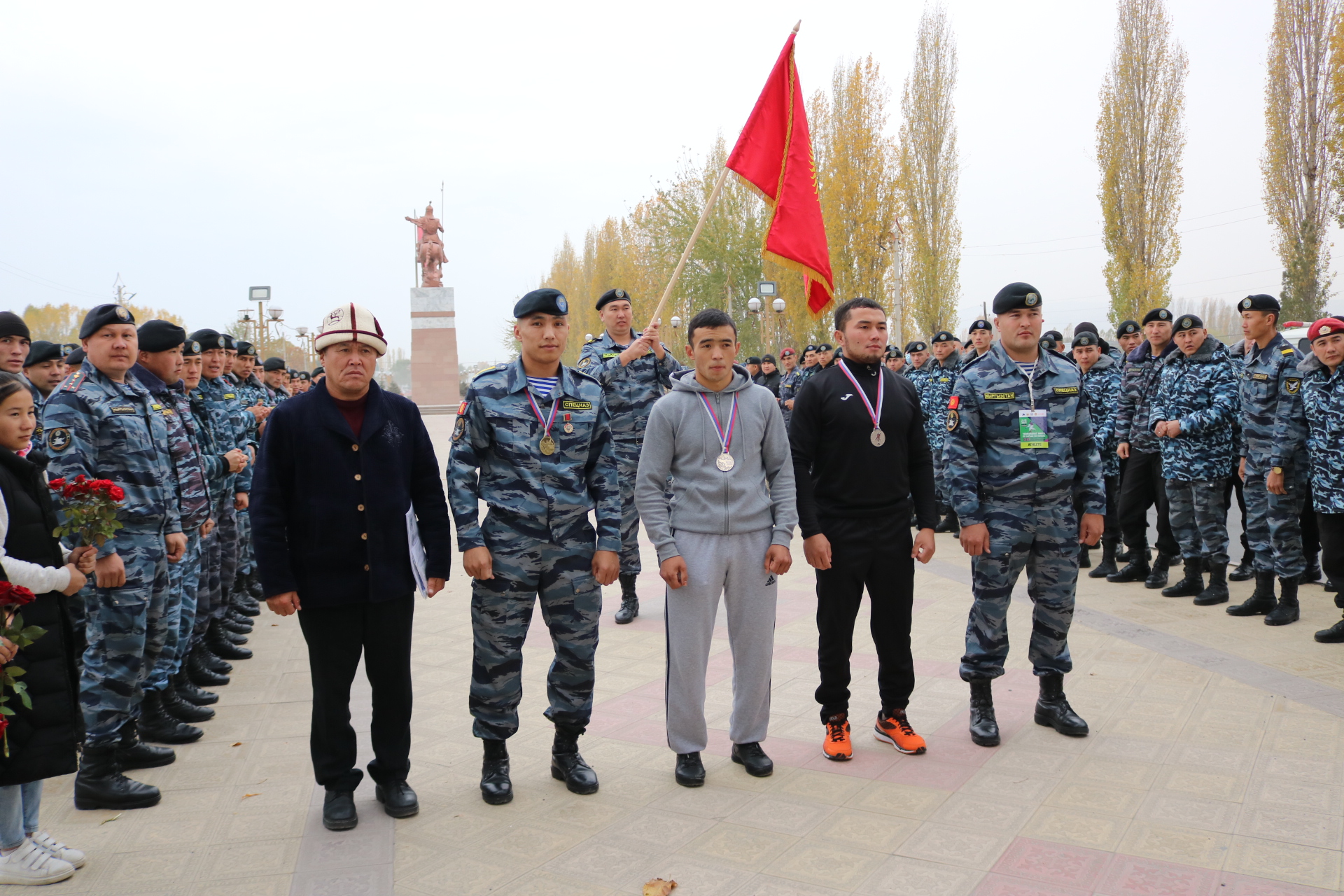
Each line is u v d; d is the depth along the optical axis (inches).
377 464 137.6
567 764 147.9
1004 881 113.2
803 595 293.6
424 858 124.4
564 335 148.6
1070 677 196.7
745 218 1437.0
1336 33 784.3
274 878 119.4
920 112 1206.9
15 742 114.8
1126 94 1083.3
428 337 1371.8
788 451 155.6
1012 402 163.5
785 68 195.2
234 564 241.6
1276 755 150.3
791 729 173.5
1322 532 217.0
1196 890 109.5
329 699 135.7
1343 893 107.8
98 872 122.1
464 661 226.8
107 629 147.1
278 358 381.1
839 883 114.2
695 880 115.8
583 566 147.4
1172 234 1083.9
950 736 166.2
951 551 368.5
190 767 161.8
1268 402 239.3
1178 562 322.3
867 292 1218.0
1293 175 935.7
